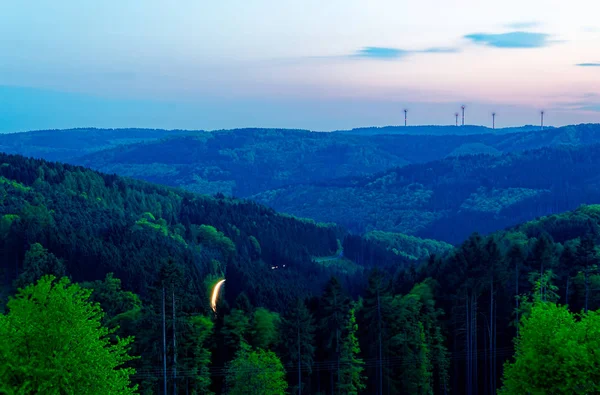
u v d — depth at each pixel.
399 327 77.19
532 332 51.28
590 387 46.19
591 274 85.62
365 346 81.75
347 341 74.12
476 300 86.50
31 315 40.41
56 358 38.72
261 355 66.00
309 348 71.56
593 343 47.59
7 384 37.41
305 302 85.56
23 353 38.97
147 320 65.44
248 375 63.44
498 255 84.50
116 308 114.44
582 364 46.69
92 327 42.34
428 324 80.88
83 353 40.25
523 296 82.50
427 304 84.25
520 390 50.69
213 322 80.31
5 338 38.66
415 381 76.38
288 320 71.56
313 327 72.19
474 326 84.69
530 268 85.38
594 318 49.84
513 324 84.56
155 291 65.38
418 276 109.12
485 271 83.56
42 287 41.41
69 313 40.56
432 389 82.06
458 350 87.88
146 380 64.88
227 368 71.06
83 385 39.69
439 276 98.75
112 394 40.91
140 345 67.81
